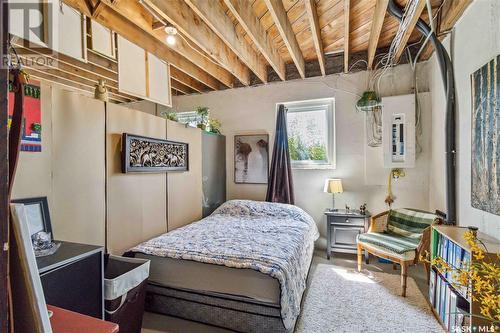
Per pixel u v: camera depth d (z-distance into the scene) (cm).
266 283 191
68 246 155
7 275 53
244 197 451
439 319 206
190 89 480
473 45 218
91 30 267
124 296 174
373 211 372
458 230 209
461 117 243
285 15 271
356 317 216
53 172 191
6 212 54
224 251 221
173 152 330
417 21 268
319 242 402
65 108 201
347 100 387
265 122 437
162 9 219
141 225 279
